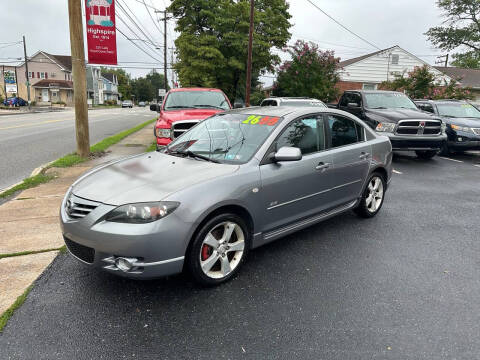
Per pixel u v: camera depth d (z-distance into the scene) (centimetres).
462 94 1992
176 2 2180
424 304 311
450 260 398
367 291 330
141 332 266
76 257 314
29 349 245
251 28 1817
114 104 8919
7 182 698
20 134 1515
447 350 255
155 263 286
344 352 251
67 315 282
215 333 267
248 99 1869
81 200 307
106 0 850
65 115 3177
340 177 446
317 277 353
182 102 933
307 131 414
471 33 3105
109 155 965
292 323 281
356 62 2884
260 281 343
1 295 304
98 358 239
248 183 337
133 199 290
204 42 2109
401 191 687
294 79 2127
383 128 934
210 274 327
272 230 379
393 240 450
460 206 598
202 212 299
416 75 2002
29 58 6512
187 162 365
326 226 493
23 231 436
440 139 930
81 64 872
